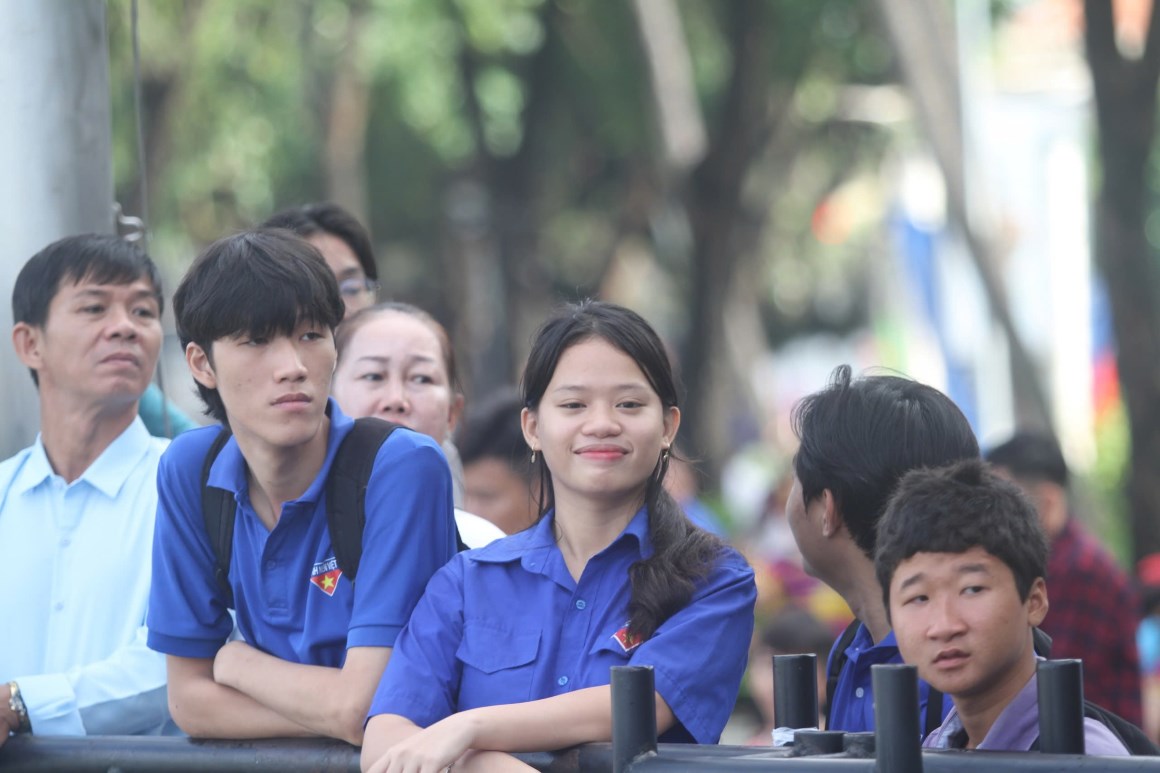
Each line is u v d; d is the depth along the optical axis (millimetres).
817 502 8984
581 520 8664
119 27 29281
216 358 8680
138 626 10586
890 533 7242
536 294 52094
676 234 58375
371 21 49375
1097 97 28203
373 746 8227
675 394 8789
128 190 34562
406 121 53000
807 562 9227
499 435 14422
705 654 8305
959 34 46531
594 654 8406
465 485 14469
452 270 56656
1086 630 16047
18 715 9688
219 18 44469
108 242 10961
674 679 8211
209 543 9266
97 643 10594
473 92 50375
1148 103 27984
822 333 88938
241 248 8711
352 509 8906
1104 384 51750
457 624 8664
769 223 63500
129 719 9992
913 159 60094
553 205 55531
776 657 7457
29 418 12281
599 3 47500
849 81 47438
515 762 7727
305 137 51031
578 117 51656
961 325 53094
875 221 69875
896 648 8805
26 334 11023
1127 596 16297
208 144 48375
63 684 9820
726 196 43812
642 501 8750
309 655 9000
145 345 10914
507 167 51281
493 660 8508
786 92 47031
